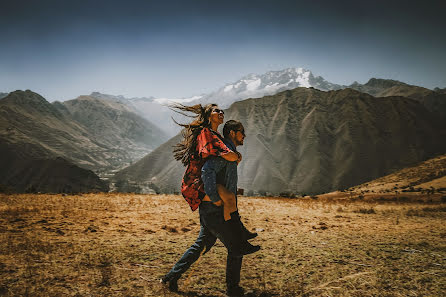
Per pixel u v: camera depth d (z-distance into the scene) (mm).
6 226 6043
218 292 3135
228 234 2861
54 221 6887
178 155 3061
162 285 3213
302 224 8133
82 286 3088
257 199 19781
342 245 5371
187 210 10383
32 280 3162
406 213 11914
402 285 3363
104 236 5547
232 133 3078
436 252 4867
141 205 11484
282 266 4074
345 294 3111
